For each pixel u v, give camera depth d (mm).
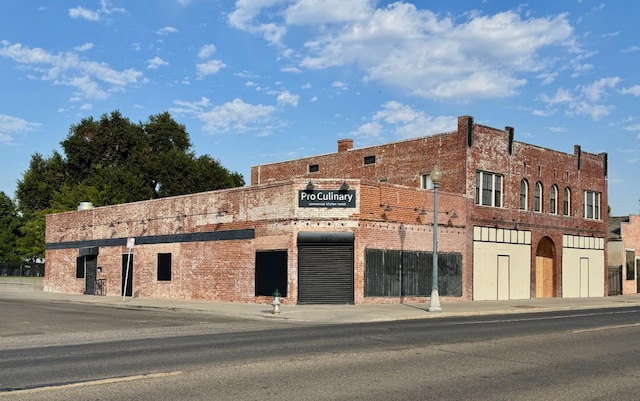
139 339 16438
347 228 29984
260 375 10336
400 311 26453
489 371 11062
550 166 41781
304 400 8516
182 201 36312
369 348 13922
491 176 37500
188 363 11602
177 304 30984
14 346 15133
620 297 44000
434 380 10125
